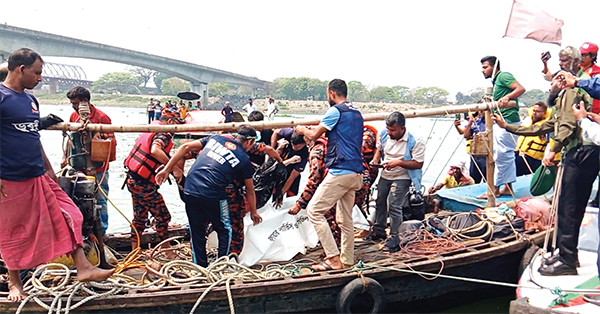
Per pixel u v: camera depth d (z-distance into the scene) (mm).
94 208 4703
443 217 6395
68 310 4035
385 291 4980
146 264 4840
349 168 5082
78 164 5477
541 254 5352
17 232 4055
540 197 7137
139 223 5785
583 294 4309
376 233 6430
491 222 6023
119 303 4168
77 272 4172
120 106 72875
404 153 6023
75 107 5977
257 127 5613
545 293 4492
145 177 5605
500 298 5676
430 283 5188
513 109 7398
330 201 5145
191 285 4484
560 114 4797
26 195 4027
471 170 8734
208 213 5098
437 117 8383
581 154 4645
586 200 4770
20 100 3992
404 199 6188
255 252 5633
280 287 4535
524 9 6613
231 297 4324
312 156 5652
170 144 5715
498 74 7320
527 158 8336
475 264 5371
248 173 5188
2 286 4469
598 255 4367
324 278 4684
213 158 5078
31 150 4031
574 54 4898
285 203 5996
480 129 8188
